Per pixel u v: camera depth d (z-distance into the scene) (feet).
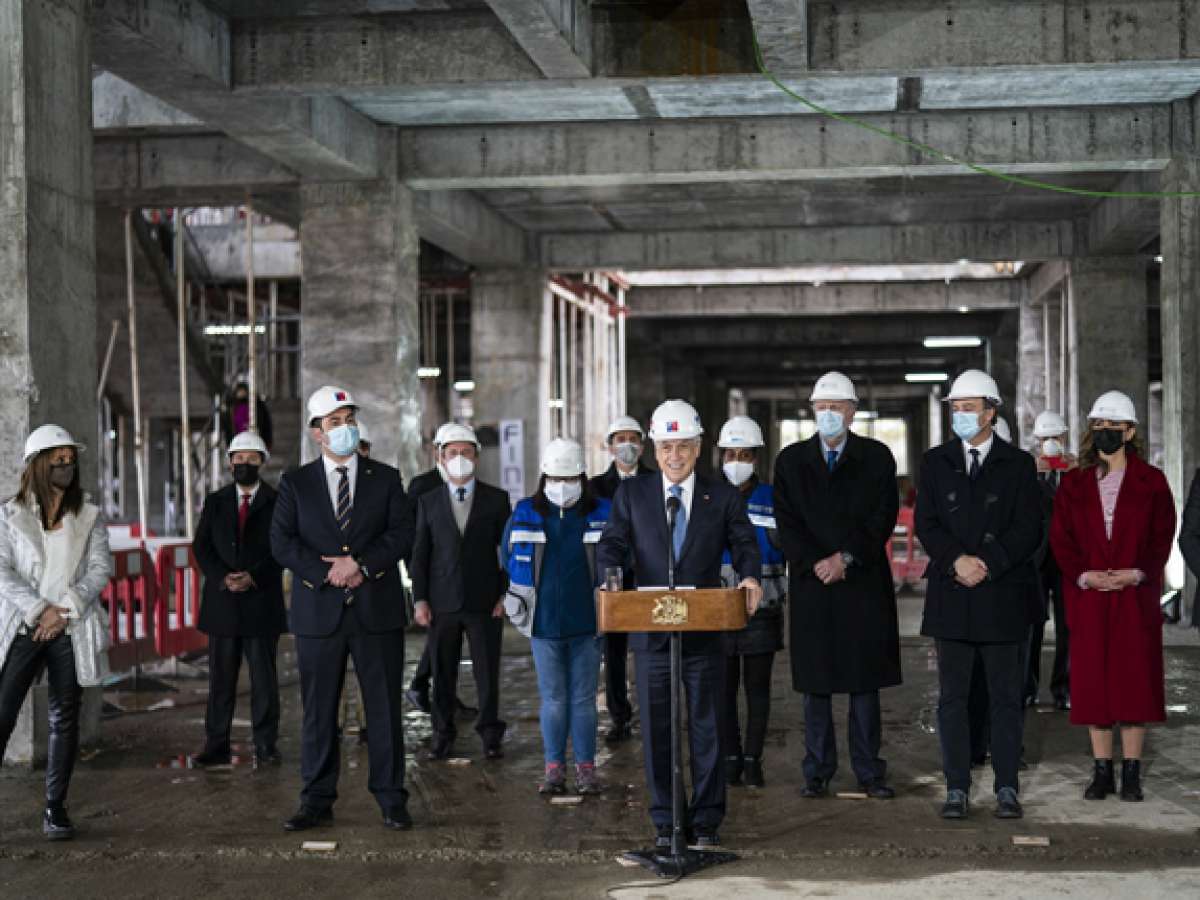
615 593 18.20
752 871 19.03
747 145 52.47
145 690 37.55
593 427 85.56
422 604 26.99
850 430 23.03
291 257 80.89
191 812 23.06
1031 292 92.32
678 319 113.09
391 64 42.39
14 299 27.55
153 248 71.15
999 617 21.42
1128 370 72.38
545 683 23.93
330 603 21.36
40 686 27.20
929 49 41.34
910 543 64.13
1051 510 29.60
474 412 74.28
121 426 80.12
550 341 75.97
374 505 21.61
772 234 74.38
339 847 20.49
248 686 38.29
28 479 21.97
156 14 37.96
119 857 20.39
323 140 47.88
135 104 52.01
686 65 41.70
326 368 53.36
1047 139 51.21
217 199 56.75
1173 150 50.39
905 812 22.11
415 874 19.24
